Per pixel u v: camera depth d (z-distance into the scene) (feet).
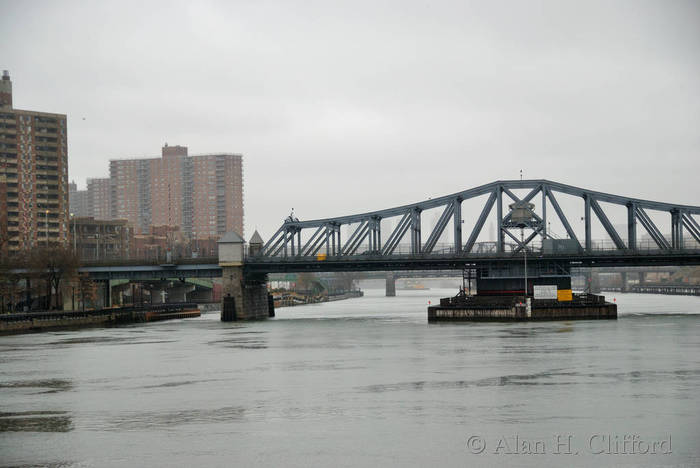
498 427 200.85
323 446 186.39
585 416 211.20
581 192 613.11
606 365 302.45
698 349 353.51
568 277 607.78
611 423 203.31
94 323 611.88
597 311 553.64
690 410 217.15
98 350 394.11
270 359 344.08
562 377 274.16
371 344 402.72
